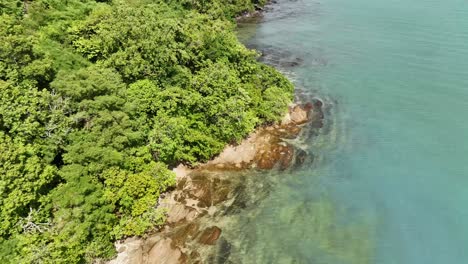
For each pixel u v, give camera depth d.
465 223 29.39
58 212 24.09
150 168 29.84
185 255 25.73
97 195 25.73
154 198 28.39
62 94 28.25
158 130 31.47
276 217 29.17
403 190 32.12
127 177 28.06
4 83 25.53
